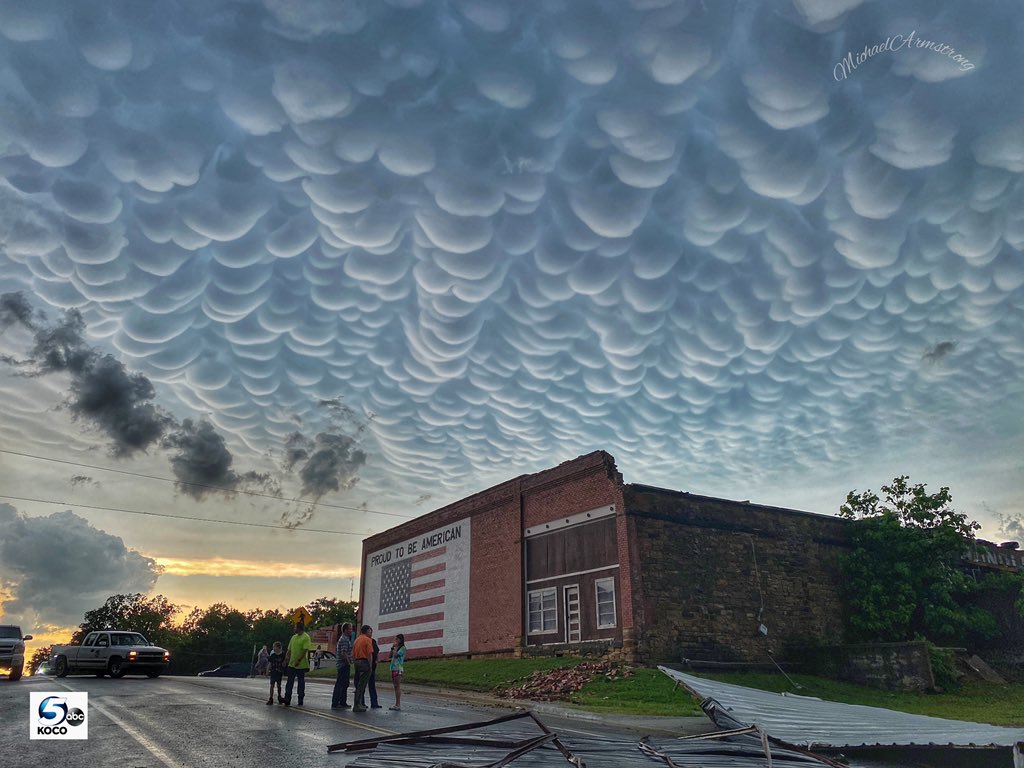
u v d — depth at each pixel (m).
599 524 25.33
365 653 15.74
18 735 11.00
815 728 11.11
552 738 9.15
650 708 17.22
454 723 13.16
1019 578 27.62
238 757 9.16
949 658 24.31
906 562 27.20
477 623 30.31
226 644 101.75
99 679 24.64
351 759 9.05
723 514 26.14
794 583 26.66
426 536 35.53
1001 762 10.78
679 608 23.86
